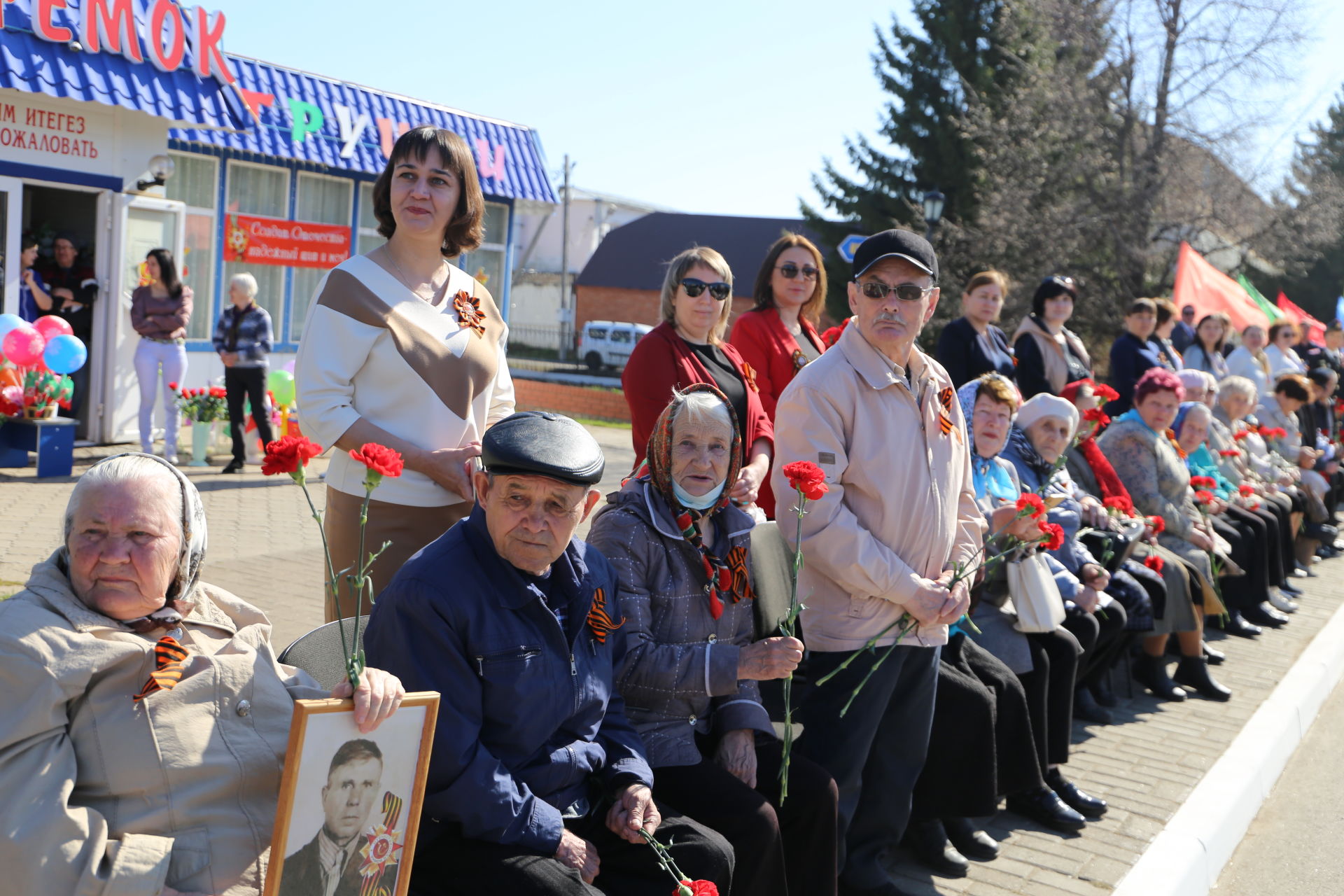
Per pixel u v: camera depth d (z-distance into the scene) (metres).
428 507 3.16
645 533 3.13
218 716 2.17
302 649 2.68
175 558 2.17
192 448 11.24
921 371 3.73
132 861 1.99
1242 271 28.09
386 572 3.14
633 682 3.03
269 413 10.96
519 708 2.56
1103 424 5.34
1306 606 8.77
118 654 2.07
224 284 13.54
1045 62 28.95
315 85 14.30
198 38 11.17
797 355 4.88
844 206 30.39
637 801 2.69
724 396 3.23
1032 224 26.47
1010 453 5.28
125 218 11.22
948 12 29.36
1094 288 27.09
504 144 16.84
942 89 29.33
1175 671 6.88
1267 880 4.46
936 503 3.64
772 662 3.03
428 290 3.32
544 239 56.22
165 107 10.76
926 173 29.41
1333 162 41.53
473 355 3.31
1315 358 13.96
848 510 3.56
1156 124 26.47
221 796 2.15
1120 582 5.75
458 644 2.50
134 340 11.49
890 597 3.50
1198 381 7.95
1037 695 4.51
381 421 3.17
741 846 2.88
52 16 9.96
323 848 2.02
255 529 8.34
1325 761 5.85
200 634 2.24
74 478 9.57
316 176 14.55
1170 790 4.91
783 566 3.59
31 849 1.95
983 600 4.54
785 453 3.63
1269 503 8.67
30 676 2.00
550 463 2.48
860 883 3.78
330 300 3.15
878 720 3.61
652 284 50.06
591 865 2.56
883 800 3.78
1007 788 4.28
